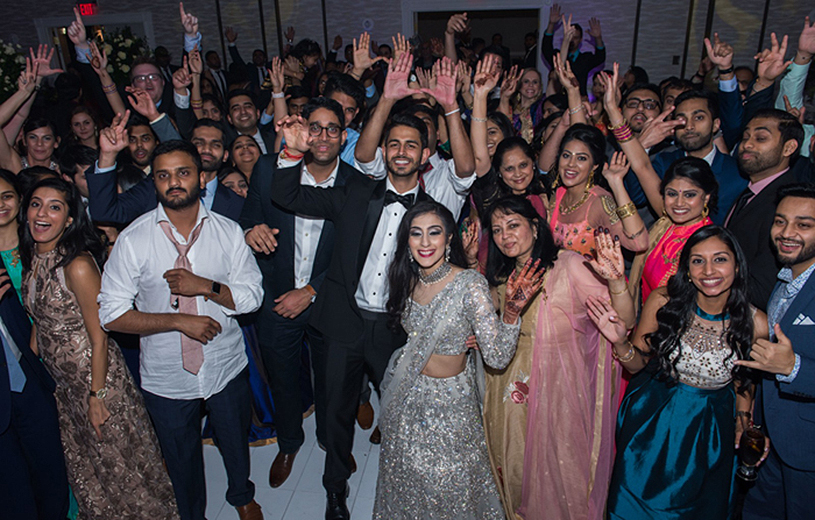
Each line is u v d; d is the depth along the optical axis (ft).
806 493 7.04
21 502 7.85
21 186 8.09
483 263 8.99
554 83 21.39
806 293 6.57
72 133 15.17
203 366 7.84
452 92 8.14
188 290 7.36
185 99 13.04
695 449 7.16
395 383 7.33
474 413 7.38
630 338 7.95
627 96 12.88
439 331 6.99
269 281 9.41
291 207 8.15
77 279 7.28
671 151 10.87
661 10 29.91
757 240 8.75
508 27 42.93
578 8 30.32
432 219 6.84
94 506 8.37
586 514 7.90
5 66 15.62
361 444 10.77
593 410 7.88
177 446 8.04
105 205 8.45
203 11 31.63
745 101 11.47
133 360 10.09
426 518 7.24
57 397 8.11
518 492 8.23
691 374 7.11
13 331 7.58
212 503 9.41
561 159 9.16
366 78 18.08
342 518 8.75
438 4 30.63
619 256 6.98
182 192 7.24
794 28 29.45
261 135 13.76
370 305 8.19
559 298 7.66
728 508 7.47
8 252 7.98
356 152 8.77
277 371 9.62
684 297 7.00
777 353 6.29
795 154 9.46
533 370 7.79
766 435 7.52
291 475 10.03
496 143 11.07
